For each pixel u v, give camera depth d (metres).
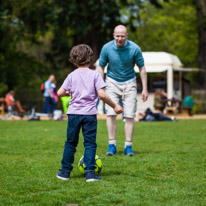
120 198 5.96
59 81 52.47
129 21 44.81
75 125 7.30
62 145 12.67
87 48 7.46
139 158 9.95
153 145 12.77
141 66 10.87
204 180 7.32
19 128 20.25
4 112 40.25
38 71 55.19
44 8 41.25
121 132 17.80
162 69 37.34
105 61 10.92
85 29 40.91
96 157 7.89
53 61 52.88
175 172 8.11
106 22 43.28
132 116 10.77
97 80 7.33
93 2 39.97
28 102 44.31
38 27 45.09
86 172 7.28
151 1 45.09
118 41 10.48
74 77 7.41
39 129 19.52
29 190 6.55
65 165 7.43
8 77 48.88
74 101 7.34
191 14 61.81
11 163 9.17
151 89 38.56
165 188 6.66
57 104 42.03
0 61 48.38
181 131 18.17
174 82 39.59
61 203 5.74
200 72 48.06
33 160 9.61
